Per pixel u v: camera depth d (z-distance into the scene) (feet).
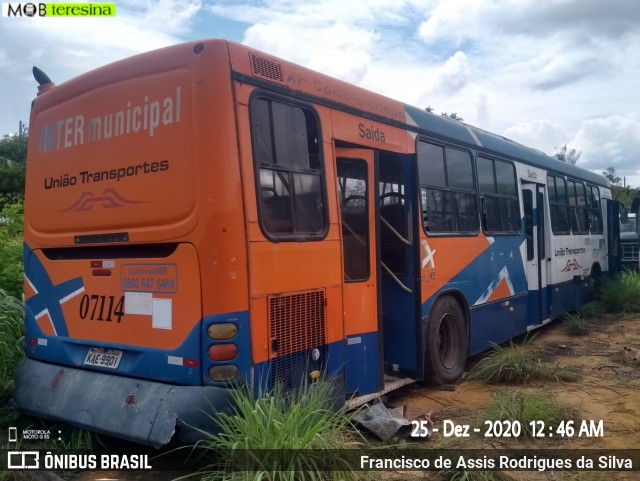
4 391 18.51
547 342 31.99
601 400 20.99
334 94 17.22
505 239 28.27
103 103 16.02
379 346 18.60
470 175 25.52
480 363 24.67
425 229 21.63
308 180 15.97
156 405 13.69
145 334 14.76
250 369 13.75
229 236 13.55
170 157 14.39
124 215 15.26
